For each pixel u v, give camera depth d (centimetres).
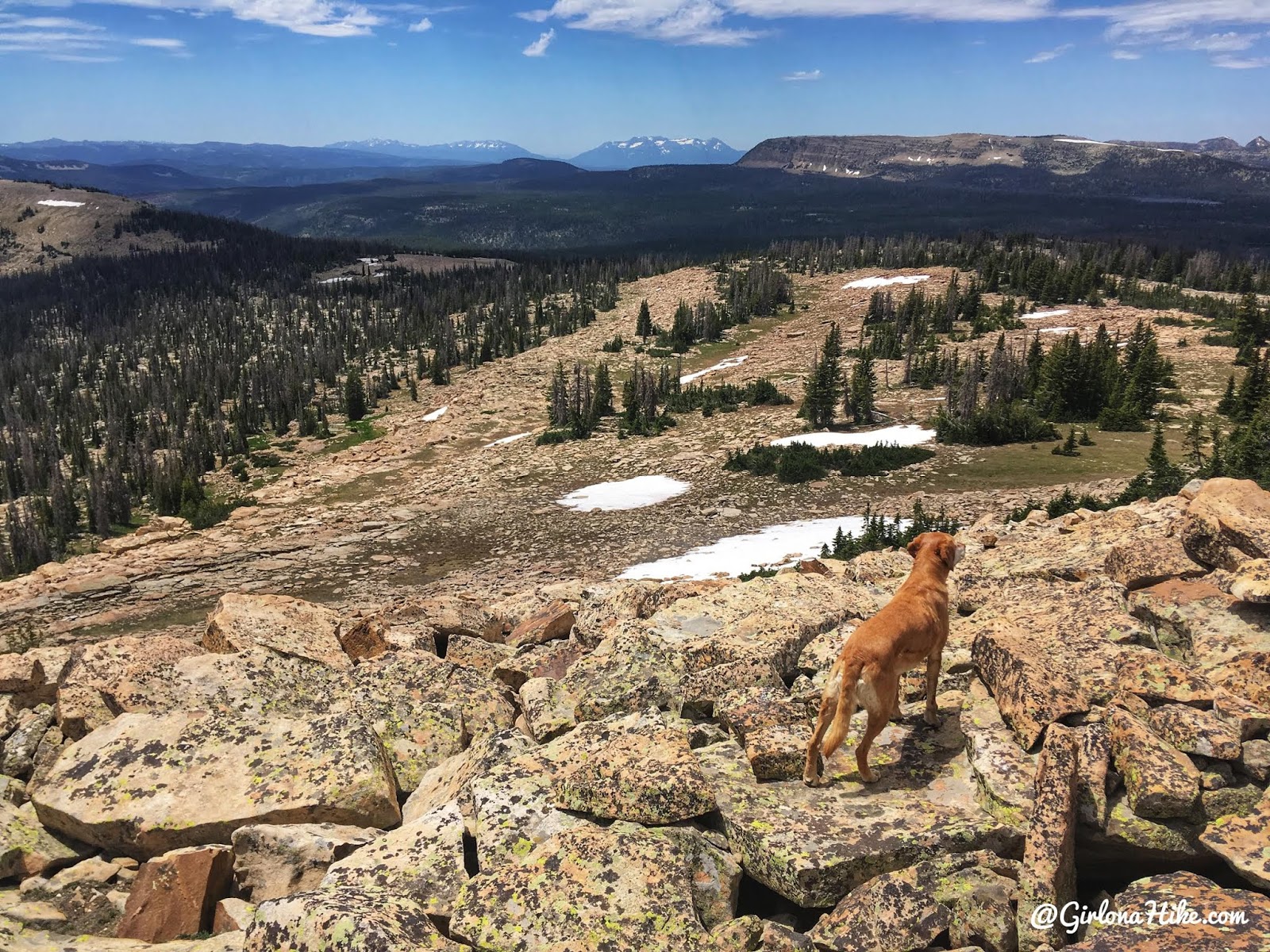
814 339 12100
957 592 1028
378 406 13650
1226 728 579
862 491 5297
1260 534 801
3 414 18588
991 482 5138
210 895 652
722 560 4256
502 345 15938
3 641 3478
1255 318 8431
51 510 11169
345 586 4384
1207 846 523
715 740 759
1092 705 659
